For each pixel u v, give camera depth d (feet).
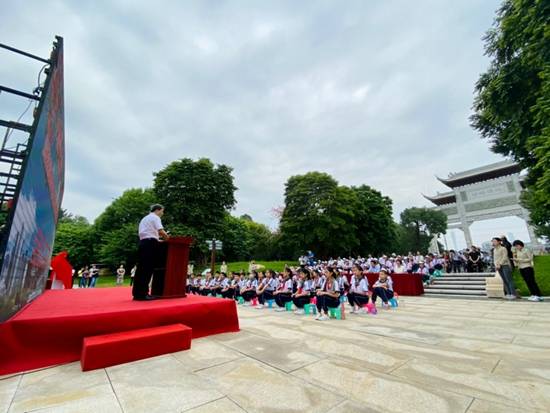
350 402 7.20
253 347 12.29
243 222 156.35
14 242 9.51
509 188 122.11
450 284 42.16
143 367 9.67
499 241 31.94
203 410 6.75
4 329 8.98
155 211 16.46
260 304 31.32
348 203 101.40
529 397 7.36
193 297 17.65
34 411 6.59
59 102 15.24
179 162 98.32
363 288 24.13
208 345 12.51
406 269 47.11
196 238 85.40
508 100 31.83
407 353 11.46
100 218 116.47
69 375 8.87
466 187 135.85
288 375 9.04
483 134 41.06
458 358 10.77
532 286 28.12
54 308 12.36
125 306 12.98
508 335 14.65
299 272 26.12
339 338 14.11
